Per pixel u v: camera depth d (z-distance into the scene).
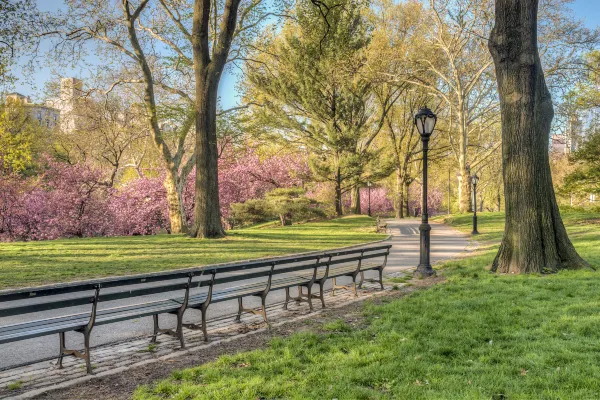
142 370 4.54
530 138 10.18
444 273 10.71
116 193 32.47
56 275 10.38
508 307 6.54
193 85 27.11
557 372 4.03
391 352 4.70
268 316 6.95
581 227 20.53
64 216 28.81
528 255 9.98
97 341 5.72
